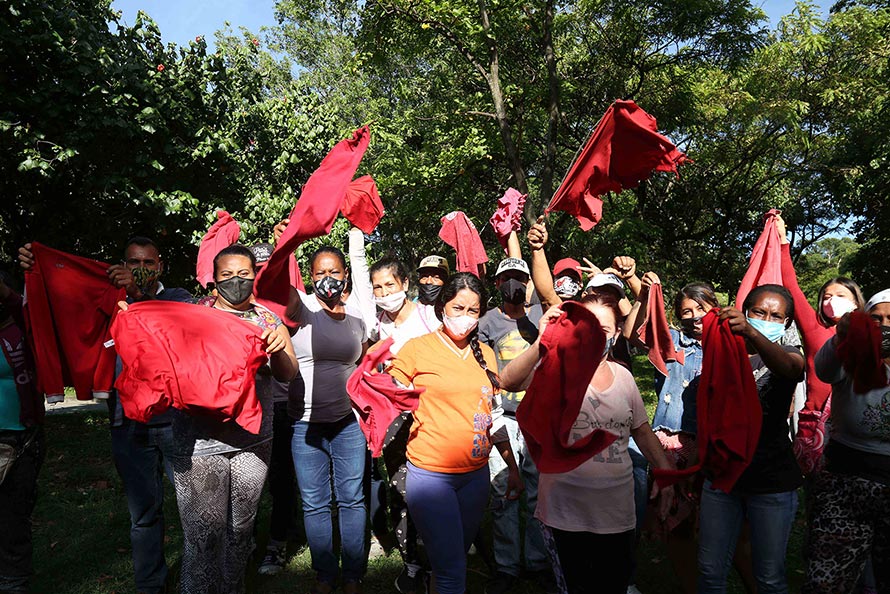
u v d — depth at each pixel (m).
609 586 3.00
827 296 3.95
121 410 3.96
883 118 19.22
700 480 3.58
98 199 10.52
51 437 9.27
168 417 3.87
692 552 3.95
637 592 4.18
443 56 22.84
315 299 4.23
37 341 3.86
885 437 3.23
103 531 5.51
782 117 19.23
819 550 3.38
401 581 4.38
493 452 4.42
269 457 3.58
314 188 3.28
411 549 4.37
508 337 4.54
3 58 8.37
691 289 3.99
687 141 22.17
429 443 3.40
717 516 3.30
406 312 4.46
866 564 3.78
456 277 3.46
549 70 18.56
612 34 19.62
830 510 3.37
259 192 11.18
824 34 20.28
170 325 3.22
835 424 3.40
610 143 3.70
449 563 3.37
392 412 3.47
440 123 21.81
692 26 17.89
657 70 20.28
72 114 8.92
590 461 2.98
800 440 3.98
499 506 4.40
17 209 10.73
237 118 11.41
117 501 6.34
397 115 26.02
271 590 4.40
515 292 4.52
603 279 4.08
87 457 8.17
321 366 4.08
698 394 3.16
